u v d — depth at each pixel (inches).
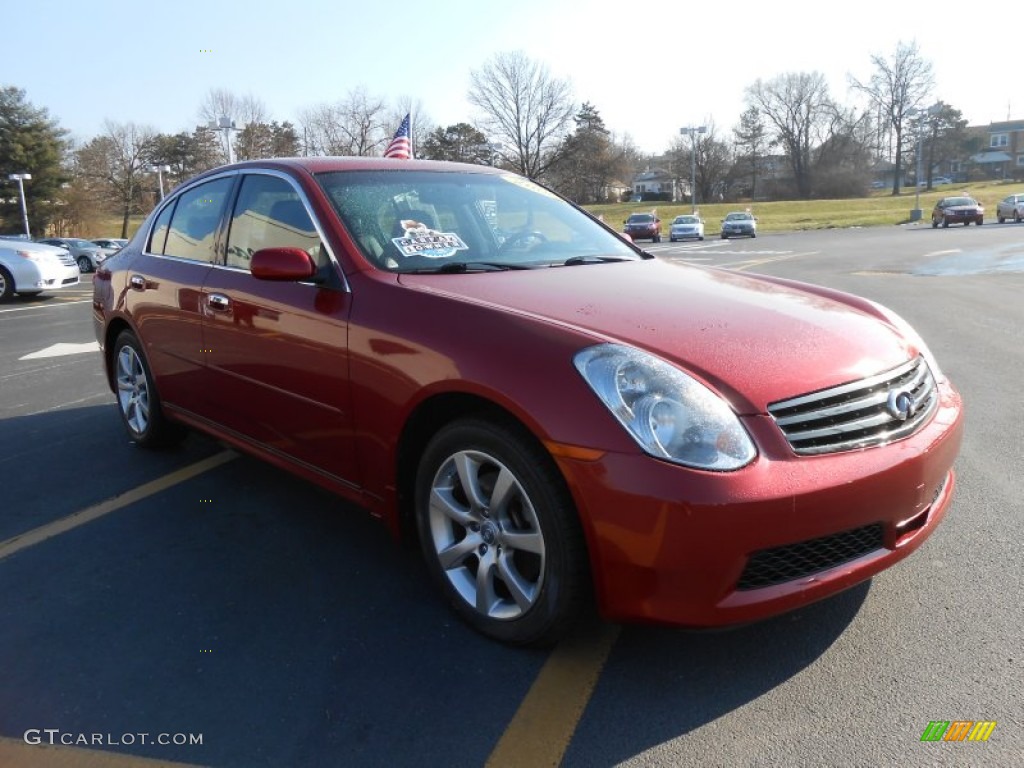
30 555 132.4
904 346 109.6
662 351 93.0
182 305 153.5
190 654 102.9
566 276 122.5
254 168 147.9
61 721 90.3
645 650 101.3
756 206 3016.7
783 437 87.7
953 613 107.3
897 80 3720.5
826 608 109.6
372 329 109.4
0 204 2448.3
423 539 110.3
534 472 92.1
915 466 94.2
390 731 87.7
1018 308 393.4
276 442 134.7
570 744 85.0
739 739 84.9
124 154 2714.1
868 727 85.9
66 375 285.3
